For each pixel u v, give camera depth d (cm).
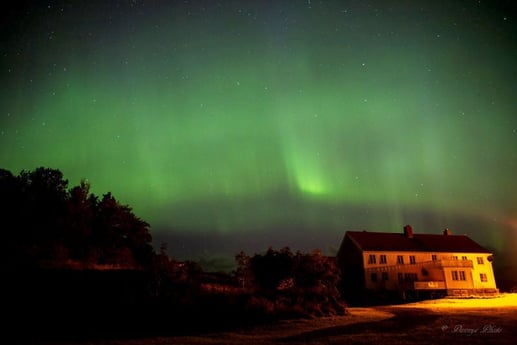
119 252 3238
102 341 1697
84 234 3134
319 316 2728
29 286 2284
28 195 3127
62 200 3250
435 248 5684
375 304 4331
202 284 2927
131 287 2464
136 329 1964
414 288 4953
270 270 3094
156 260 3069
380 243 5509
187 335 1914
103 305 2189
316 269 3152
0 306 1983
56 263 2742
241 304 2542
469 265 5341
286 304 2769
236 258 3284
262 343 1709
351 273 5419
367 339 1792
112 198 3612
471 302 4122
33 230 2980
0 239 2823
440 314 2833
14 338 1644
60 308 2078
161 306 2295
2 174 3183
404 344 1644
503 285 6562
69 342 1641
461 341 1684
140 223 3719
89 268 2786
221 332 2022
